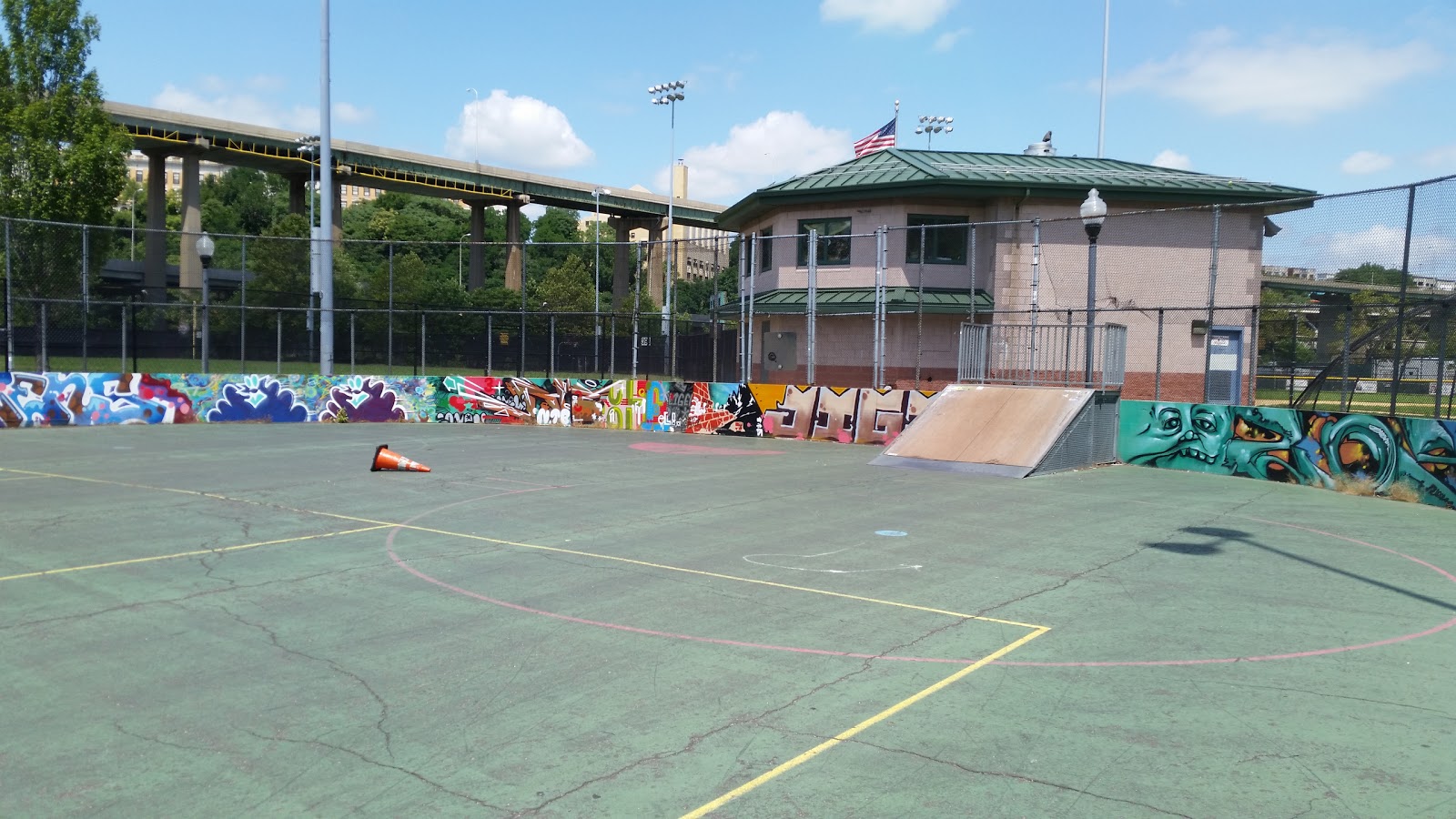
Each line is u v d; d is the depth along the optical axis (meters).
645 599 7.74
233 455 18.03
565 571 8.70
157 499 12.73
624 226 87.38
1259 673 6.02
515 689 5.62
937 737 4.95
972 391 19.42
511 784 4.36
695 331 31.31
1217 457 17.12
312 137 66.44
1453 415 14.49
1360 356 16.00
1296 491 14.84
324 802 4.19
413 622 7.04
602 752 4.74
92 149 34.62
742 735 4.95
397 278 45.56
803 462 18.11
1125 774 4.52
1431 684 5.83
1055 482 15.55
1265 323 18.39
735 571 8.75
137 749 4.76
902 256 26.06
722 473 16.23
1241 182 26.88
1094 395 17.84
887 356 25.95
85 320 25.31
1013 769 4.57
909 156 29.11
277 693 5.54
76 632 6.73
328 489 13.87
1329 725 5.15
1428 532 11.20
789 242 27.77
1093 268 17.80
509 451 19.56
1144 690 5.70
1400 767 4.62
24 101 34.88
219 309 29.45
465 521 11.28
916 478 15.85
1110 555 9.67
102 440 20.61
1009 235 25.31
